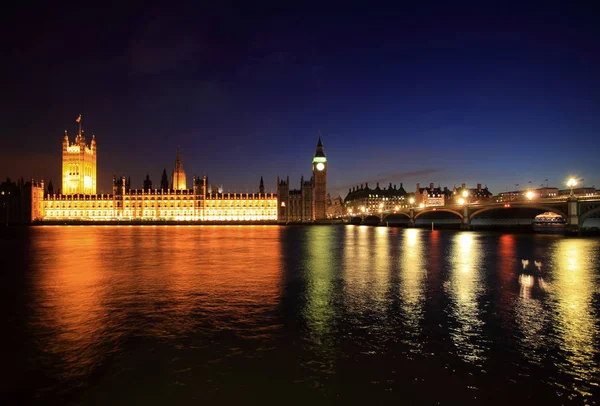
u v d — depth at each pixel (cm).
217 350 1798
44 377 1544
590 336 1980
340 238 9956
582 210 9150
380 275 3734
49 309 2484
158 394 1417
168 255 5622
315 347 1833
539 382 1509
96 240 9175
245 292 2959
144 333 2022
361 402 1366
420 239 9312
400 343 1883
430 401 1372
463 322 2198
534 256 5325
